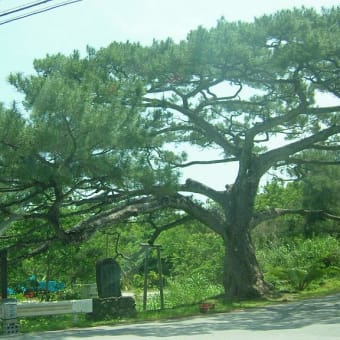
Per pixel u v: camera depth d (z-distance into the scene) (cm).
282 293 2573
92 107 1634
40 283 3117
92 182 1770
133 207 2361
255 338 1322
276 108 2622
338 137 2853
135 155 1747
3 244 2511
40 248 2298
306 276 2730
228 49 1998
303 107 2306
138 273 4069
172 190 1891
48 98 1554
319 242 3659
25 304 1758
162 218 2850
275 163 2784
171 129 2453
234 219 2602
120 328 1686
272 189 4719
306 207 3288
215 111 2706
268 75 2184
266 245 4128
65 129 1569
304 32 1944
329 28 2009
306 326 1540
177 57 2044
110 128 1617
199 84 2252
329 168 3128
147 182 1775
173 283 3006
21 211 1880
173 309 2211
